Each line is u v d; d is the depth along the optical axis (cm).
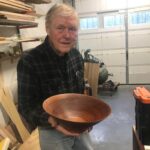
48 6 398
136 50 560
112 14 550
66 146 134
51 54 126
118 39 564
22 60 123
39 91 128
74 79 146
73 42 124
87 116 114
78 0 560
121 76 587
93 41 582
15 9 225
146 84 573
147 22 535
